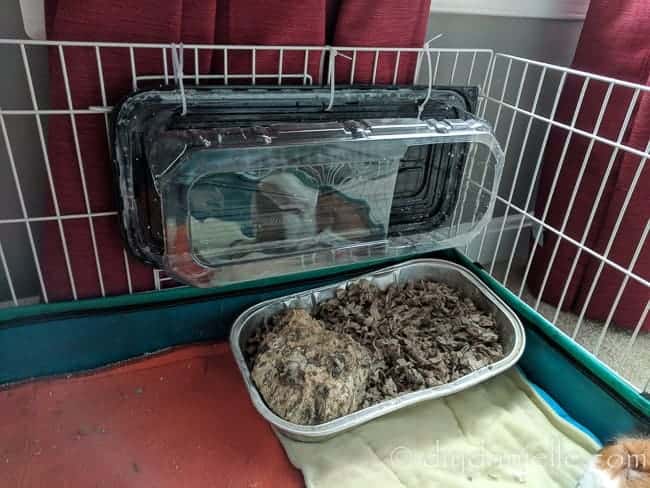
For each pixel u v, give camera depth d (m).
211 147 0.79
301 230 0.97
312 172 0.92
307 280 1.11
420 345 1.02
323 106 0.92
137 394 0.95
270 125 0.86
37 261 0.91
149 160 0.80
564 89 1.19
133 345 1.01
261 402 0.85
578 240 1.21
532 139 1.34
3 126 0.79
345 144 0.88
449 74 1.16
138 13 0.77
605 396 0.91
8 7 0.79
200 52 0.85
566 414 0.95
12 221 0.86
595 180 1.15
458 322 1.06
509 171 1.37
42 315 0.92
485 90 1.13
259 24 0.86
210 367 1.01
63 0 0.74
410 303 1.12
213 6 0.82
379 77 0.99
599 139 0.93
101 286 0.96
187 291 1.00
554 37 1.23
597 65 1.11
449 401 0.96
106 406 0.92
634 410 0.87
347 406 0.87
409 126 0.94
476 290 1.12
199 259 0.89
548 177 1.26
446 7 1.06
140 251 0.91
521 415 0.95
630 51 1.05
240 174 0.86
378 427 0.90
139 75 0.82
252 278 0.94
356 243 1.02
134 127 0.80
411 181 1.07
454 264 1.16
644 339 1.23
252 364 0.96
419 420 0.92
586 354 0.94
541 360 1.02
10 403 0.91
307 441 0.86
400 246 1.07
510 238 1.46
